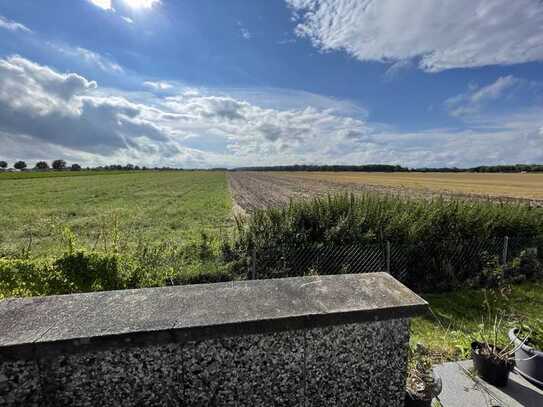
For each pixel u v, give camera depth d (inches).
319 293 72.3
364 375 68.6
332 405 67.5
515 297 250.1
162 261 254.1
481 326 156.2
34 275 201.6
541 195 1234.0
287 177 3159.5
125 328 54.7
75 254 216.5
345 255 262.5
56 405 54.6
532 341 129.8
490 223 305.1
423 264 273.9
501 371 115.4
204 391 59.7
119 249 293.7
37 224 596.1
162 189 1622.8
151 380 57.0
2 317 58.4
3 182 2014.0
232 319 58.4
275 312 61.9
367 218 285.7
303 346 63.6
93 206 901.8
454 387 116.2
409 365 102.9
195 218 688.4
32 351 51.2
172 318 58.6
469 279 275.0
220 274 250.4
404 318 69.5
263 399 63.0
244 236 267.0
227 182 2338.8
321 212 285.6
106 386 55.6
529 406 107.2
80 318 58.2
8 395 52.8
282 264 255.4
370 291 74.2
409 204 322.7
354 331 66.4
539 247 310.0
